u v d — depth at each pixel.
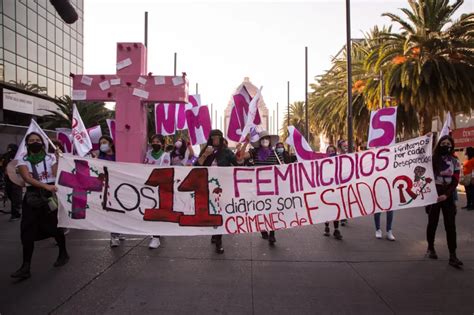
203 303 4.41
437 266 5.79
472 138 25.48
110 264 5.82
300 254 6.48
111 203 5.90
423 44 20.31
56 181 5.57
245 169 6.09
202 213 6.05
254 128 7.89
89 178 5.82
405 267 5.75
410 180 6.01
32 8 32.62
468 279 5.21
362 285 5.00
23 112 31.16
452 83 19.38
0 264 5.83
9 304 4.32
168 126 10.86
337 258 6.24
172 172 6.03
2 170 12.16
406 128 26.12
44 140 5.55
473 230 8.58
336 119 32.56
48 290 4.75
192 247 6.93
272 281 5.14
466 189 12.22
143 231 5.96
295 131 9.04
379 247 6.96
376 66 22.11
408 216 10.52
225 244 7.18
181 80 8.10
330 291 4.79
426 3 20.28
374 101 25.67
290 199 6.13
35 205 5.16
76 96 8.16
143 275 5.33
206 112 10.25
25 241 5.16
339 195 6.14
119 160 8.12
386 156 6.11
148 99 8.12
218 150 6.96
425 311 4.21
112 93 8.16
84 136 7.11
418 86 20.05
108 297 4.55
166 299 4.51
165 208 6.01
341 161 6.17
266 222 6.10
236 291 4.78
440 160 5.94
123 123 8.13
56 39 36.78
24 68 31.53
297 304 4.40
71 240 7.40
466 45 19.69
